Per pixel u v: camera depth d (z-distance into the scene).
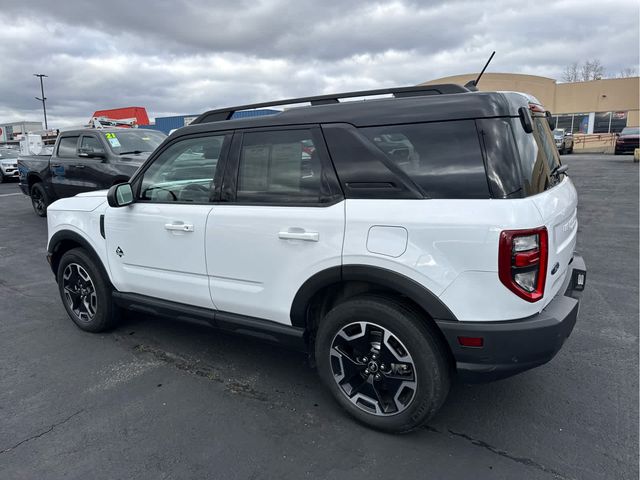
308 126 2.79
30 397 3.20
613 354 3.62
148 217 3.49
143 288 3.69
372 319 2.60
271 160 2.94
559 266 2.64
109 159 8.36
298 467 2.47
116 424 2.87
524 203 2.29
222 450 2.61
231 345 3.97
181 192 3.38
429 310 2.42
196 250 3.25
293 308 2.88
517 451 2.56
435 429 2.77
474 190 2.34
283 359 3.70
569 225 2.87
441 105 2.47
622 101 36.50
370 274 2.54
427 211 2.39
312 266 2.73
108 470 2.47
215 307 3.30
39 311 4.88
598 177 15.72
